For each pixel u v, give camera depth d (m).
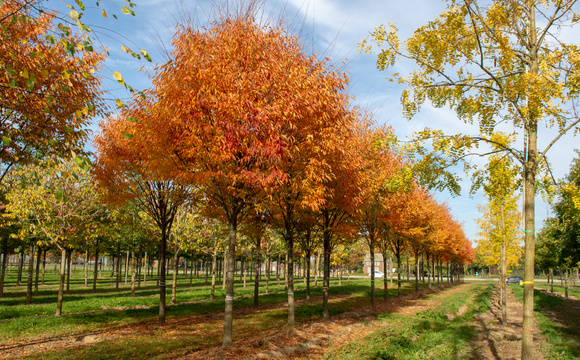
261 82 7.98
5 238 21.42
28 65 7.12
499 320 15.68
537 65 6.45
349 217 14.70
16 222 16.41
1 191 15.90
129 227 22.44
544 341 10.91
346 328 12.25
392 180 7.71
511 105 6.82
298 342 9.75
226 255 28.69
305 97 8.27
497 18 6.49
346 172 11.04
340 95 9.72
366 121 14.41
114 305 17.69
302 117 8.54
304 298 23.08
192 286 36.12
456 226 34.47
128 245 24.27
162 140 9.16
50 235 13.73
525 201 6.32
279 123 7.89
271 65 8.22
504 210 14.54
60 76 7.77
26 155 8.77
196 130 7.88
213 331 11.64
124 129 10.19
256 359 7.85
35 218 14.78
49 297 21.91
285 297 23.22
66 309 15.72
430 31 6.91
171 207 12.93
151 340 10.20
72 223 14.53
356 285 36.03
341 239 19.19
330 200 12.23
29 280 18.08
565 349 9.47
